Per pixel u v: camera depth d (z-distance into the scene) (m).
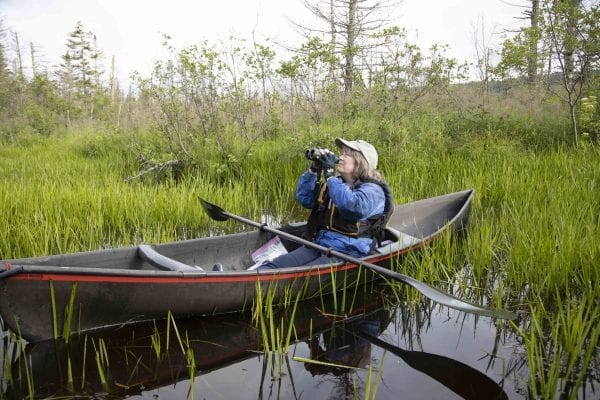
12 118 18.11
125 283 3.34
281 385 2.95
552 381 2.79
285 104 9.88
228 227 6.40
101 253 3.87
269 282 3.88
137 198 6.50
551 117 10.52
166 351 3.32
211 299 3.70
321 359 3.27
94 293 3.28
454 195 6.36
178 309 3.63
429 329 3.70
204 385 2.94
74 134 15.79
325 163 4.30
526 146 9.50
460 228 5.73
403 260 4.66
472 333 3.62
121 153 10.45
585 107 8.98
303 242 4.21
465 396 2.83
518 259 4.34
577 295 3.99
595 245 4.19
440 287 4.41
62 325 3.28
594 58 9.09
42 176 8.25
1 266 2.99
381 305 4.14
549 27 9.25
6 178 8.28
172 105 8.67
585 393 2.81
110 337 3.44
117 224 5.94
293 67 8.33
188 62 8.29
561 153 8.18
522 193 6.56
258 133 9.31
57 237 4.90
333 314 3.96
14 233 5.05
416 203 6.11
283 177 8.18
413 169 8.08
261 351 3.37
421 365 3.18
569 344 3.12
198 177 7.79
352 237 4.28
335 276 4.19
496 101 11.81
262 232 4.92
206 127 9.05
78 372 3.04
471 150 8.80
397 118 9.20
